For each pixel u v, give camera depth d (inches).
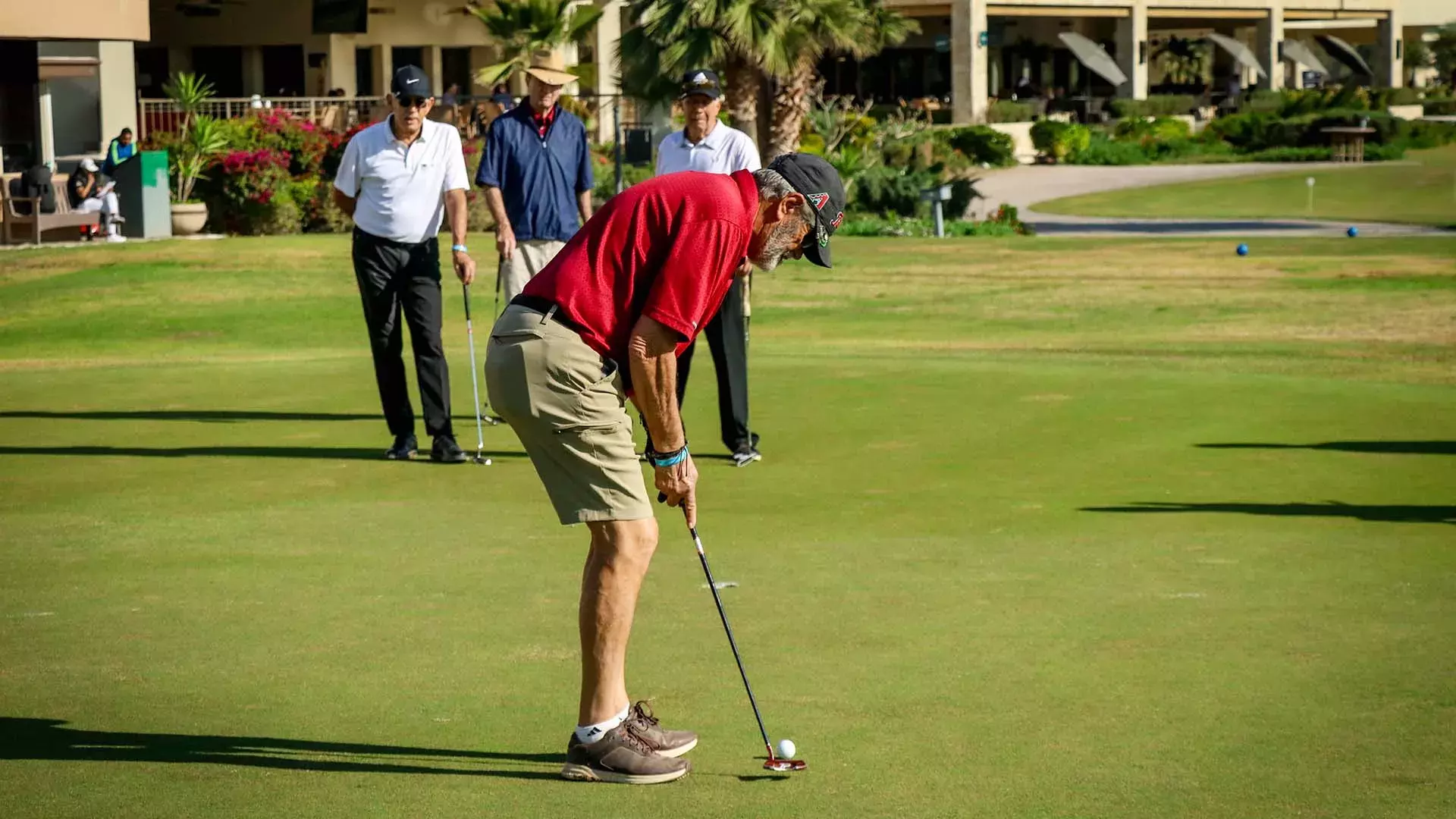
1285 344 700.7
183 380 524.4
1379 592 247.0
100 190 1080.8
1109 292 915.4
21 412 455.2
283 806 156.3
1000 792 160.1
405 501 329.4
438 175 373.4
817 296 916.6
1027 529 298.4
